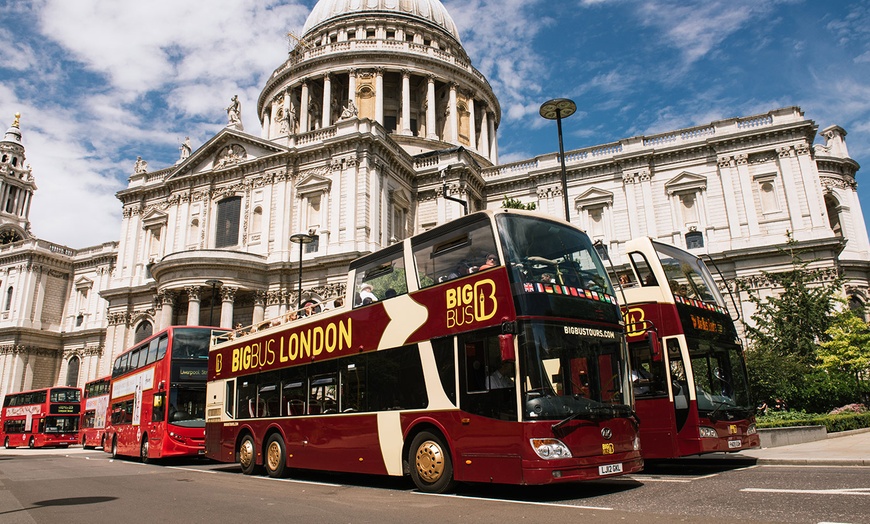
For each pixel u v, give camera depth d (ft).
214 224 165.78
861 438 70.23
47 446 168.96
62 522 34.22
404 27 232.94
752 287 140.05
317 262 142.41
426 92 218.59
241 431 65.00
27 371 229.66
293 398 57.36
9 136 301.63
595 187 162.20
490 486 45.55
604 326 41.24
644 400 51.57
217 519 33.68
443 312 43.32
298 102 224.33
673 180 154.92
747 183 147.13
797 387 92.02
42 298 239.09
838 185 185.57
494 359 38.70
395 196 160.35
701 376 51.29
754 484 40.11
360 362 49.88
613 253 155.33
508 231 40.96
